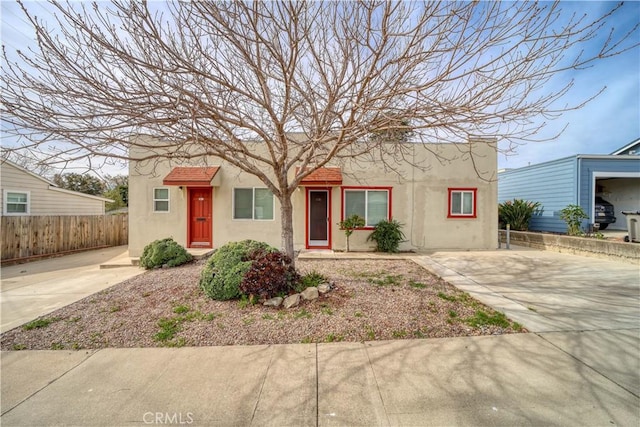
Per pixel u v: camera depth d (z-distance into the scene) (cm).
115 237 1386
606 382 258
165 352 320
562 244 948
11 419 222
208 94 389
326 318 395
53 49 327
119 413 228
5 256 916
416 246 1010
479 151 1017
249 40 367
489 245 1019
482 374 272
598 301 468
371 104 401
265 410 230
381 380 266
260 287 449
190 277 620
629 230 827
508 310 428
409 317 399
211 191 993
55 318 413
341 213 1002
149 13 333
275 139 631
